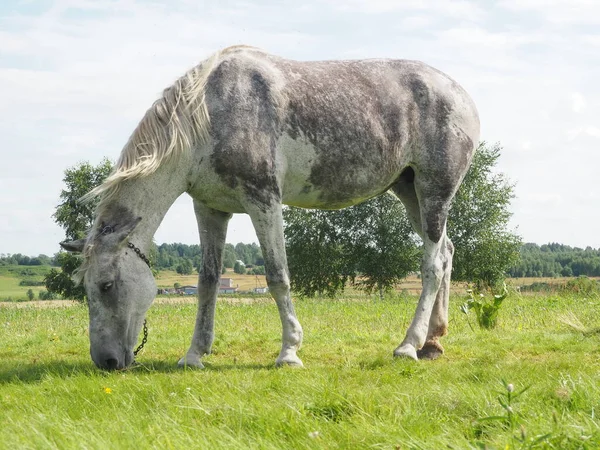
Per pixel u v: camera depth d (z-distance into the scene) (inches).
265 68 290.4
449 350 337.4
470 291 476.4
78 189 1581.0
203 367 291.7
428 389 211.0
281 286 285.7
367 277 1915.6
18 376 265.3
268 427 167.0
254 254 4306.1
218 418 177.8
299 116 289.7
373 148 304.3
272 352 339.0
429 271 319.6
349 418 175.8
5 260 4409.5
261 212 281.4
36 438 155.9
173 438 156.9
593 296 759.1
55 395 221.8
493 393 197.0
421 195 324.8
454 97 326.0
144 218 275.0
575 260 3171.8
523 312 553.3
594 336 368.5
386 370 267.0
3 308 972.6
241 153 276.4
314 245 1851.6
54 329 488.4
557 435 148.5
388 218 1847.9
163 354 335.9
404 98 315.9
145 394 213.2
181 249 3668.8
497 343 354.9
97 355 264.4
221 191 283.0
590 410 179.2
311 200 307.7
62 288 1625.2
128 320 269.7
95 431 161.3
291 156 291.0
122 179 270.2
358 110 301.1
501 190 1856.5
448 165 320.2
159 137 273.0
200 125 274.5
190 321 577.0
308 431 162.9
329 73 305.0
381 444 151.5
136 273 271.1
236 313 674.8
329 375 245.4
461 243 1843.0
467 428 167.8
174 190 279.7
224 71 284.2
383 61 324.5
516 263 1878.7
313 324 504.7
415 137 319.0
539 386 213.3
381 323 505.0
